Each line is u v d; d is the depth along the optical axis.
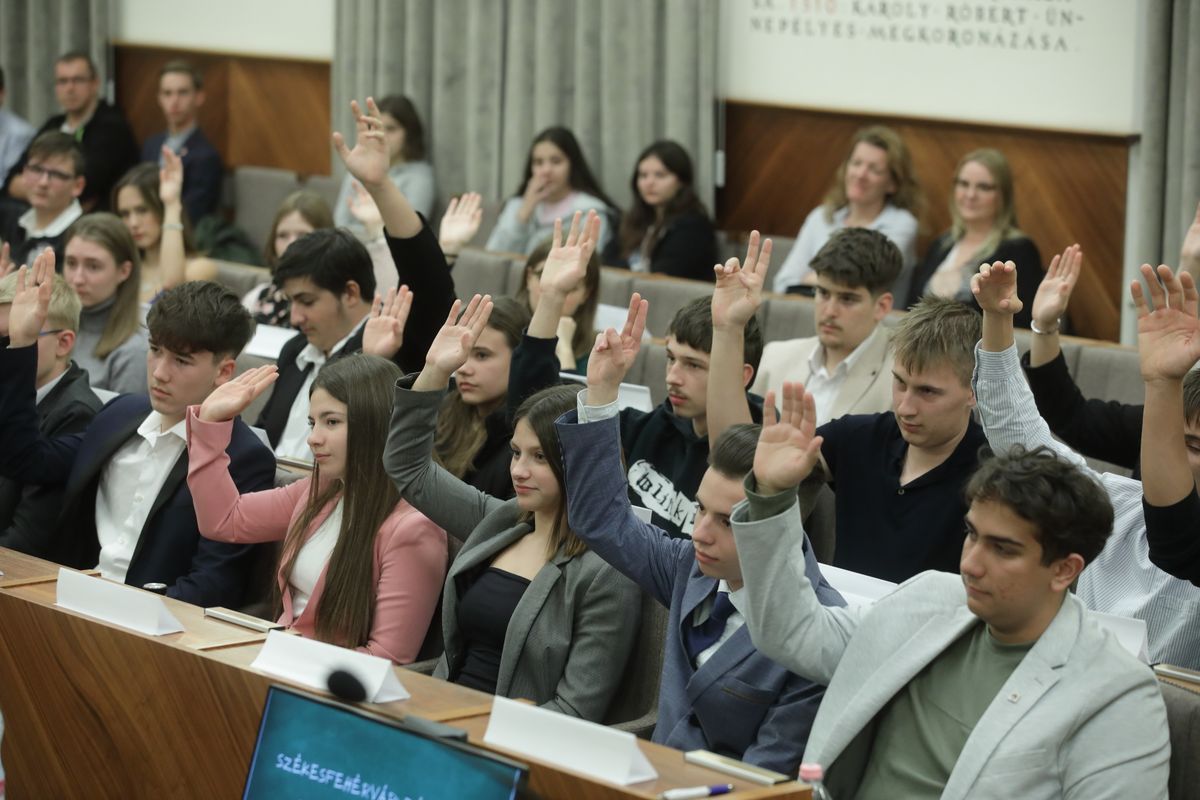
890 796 3.03
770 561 3.03
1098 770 2.82
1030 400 3.94
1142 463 3.35
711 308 4.53
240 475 4.57
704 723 3.40
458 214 6.76
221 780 3.21
